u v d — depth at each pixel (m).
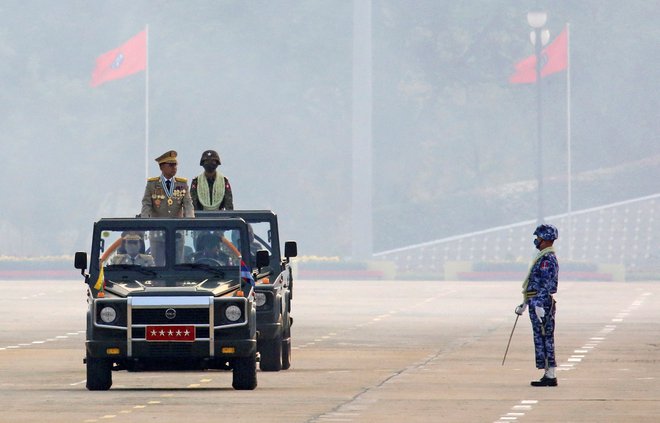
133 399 61.66
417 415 55.47
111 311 63.69
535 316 68.50
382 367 80.75
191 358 63.75
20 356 90.56
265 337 75.75
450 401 60.94
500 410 57.38
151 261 65.81
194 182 78.56
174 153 71.88
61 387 68.12
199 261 66.00
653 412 56.62
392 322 129.38
